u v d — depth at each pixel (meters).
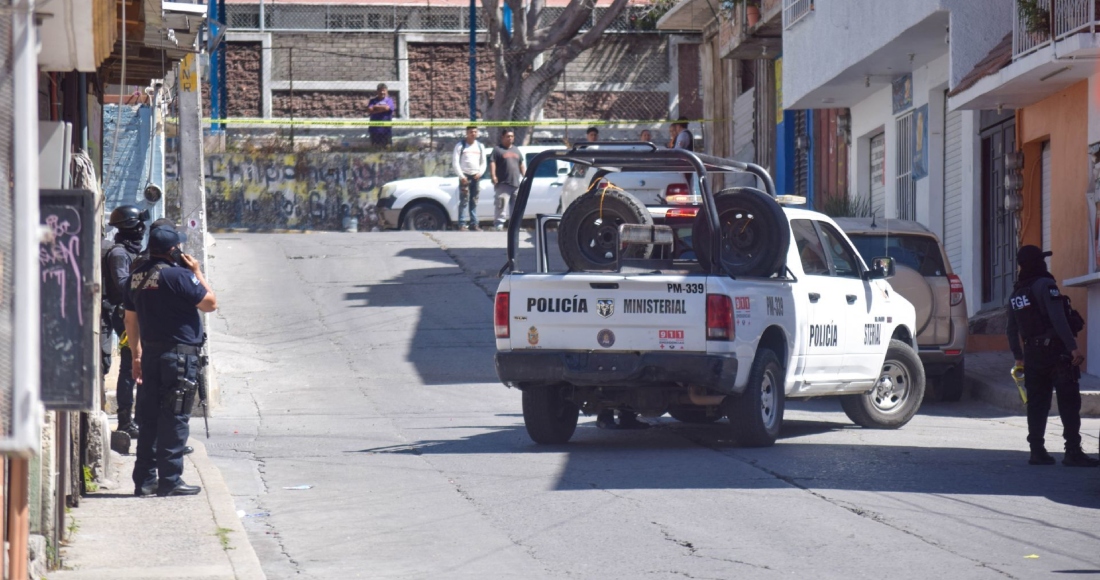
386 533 20.23
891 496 22.45
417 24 108.69
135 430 29.39
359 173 92.38
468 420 34.81
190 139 38.66
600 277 27.69
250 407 38.66
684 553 18.41
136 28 26.77
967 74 44.53
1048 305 25.98
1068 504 21.81
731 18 75.12
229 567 16.84
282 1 107.19
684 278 27.31
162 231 22.89
